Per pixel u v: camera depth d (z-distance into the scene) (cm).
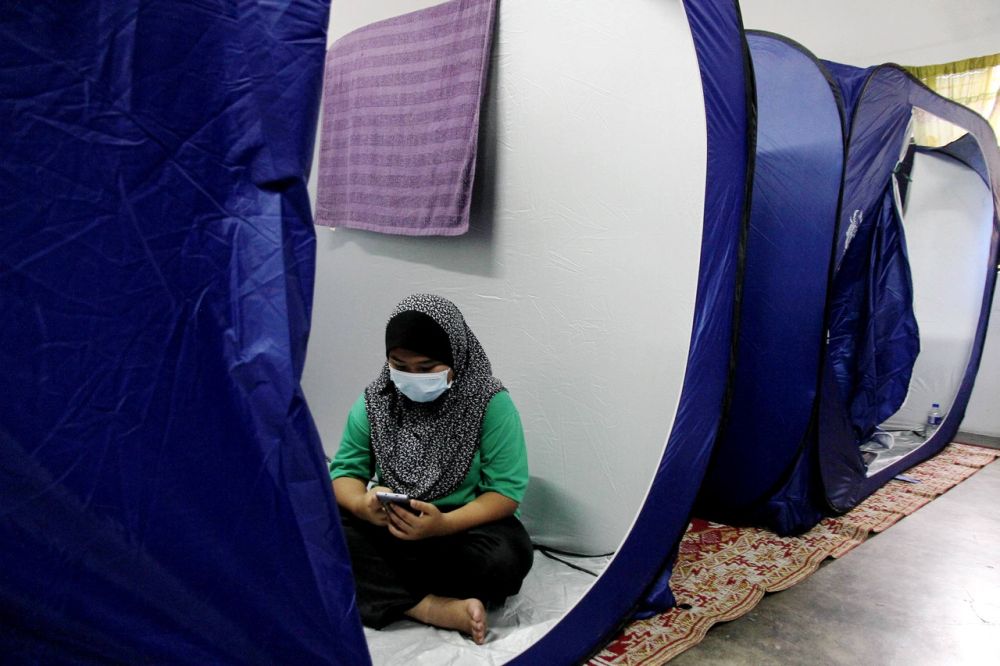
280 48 89
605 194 182
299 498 92
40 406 77
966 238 350
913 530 246
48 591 79
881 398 337
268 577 90
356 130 236
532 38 193
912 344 332
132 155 82
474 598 152
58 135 78
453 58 205
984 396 394
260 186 90
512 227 201
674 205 171
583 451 189
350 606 97
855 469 262
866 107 249
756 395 231
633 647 157
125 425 82
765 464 233
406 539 148
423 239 223
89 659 83
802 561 212
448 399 162
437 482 161
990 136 334
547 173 192
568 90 187
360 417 171
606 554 185
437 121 209
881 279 324
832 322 311
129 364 82
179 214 85
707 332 160
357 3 308
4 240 76
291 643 93
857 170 262
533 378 198
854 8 391
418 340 150
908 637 171
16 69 76
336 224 246
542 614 162
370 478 175
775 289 226
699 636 164
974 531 245
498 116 201
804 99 221
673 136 170
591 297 186
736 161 157
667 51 169
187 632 87
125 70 81
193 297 86
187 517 85
